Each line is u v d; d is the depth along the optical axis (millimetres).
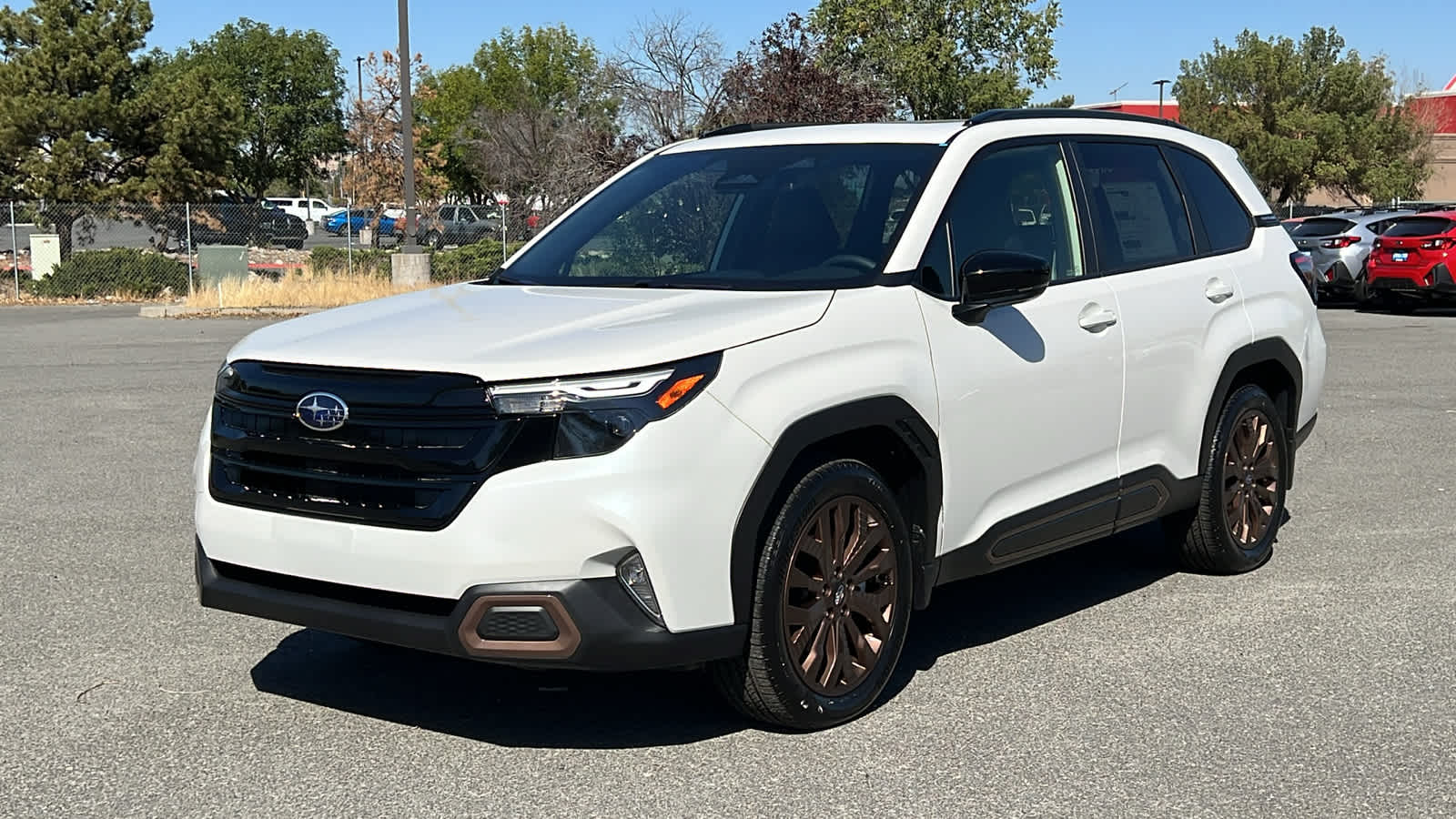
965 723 4359
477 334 4055
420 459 3760
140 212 31891
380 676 4828
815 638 4223
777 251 4773
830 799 3781
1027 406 4879
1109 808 3723
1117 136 5754
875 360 4316
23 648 5109
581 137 31125
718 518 3859
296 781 3910
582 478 3695
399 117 40750
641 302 4371
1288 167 46688
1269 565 6375
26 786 3867
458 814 3684
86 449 9359
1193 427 5758
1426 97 57531
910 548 4512
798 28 25875
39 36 32750
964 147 4988
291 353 4078
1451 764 4031
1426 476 8445
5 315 23156
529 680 4789
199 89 33938
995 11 38312
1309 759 4066
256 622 5469
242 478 4102
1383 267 21453
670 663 3834
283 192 81375
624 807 3729
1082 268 5305
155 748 4156
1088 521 5250
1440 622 5445
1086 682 4762
